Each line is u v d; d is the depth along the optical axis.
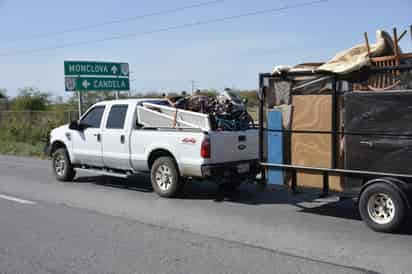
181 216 8.43
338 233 7.18
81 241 6.85
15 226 7.77
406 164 7.03
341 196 7.82
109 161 11.37
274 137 8.59
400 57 7.27
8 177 13.72
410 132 6.97
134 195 10.57
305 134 8.19
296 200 9.82
